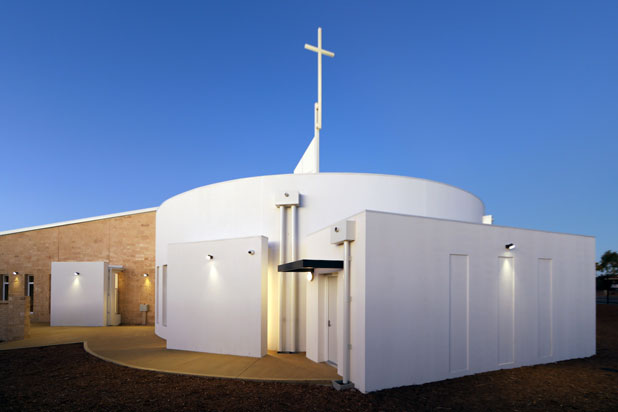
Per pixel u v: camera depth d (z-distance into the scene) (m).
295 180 11.48
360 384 7.02
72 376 8.19
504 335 8.80
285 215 11.21
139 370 8.56
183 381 7.65
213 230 12.30
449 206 12.69
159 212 15.59
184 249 11.51
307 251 10.60
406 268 7.55
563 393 6.99
